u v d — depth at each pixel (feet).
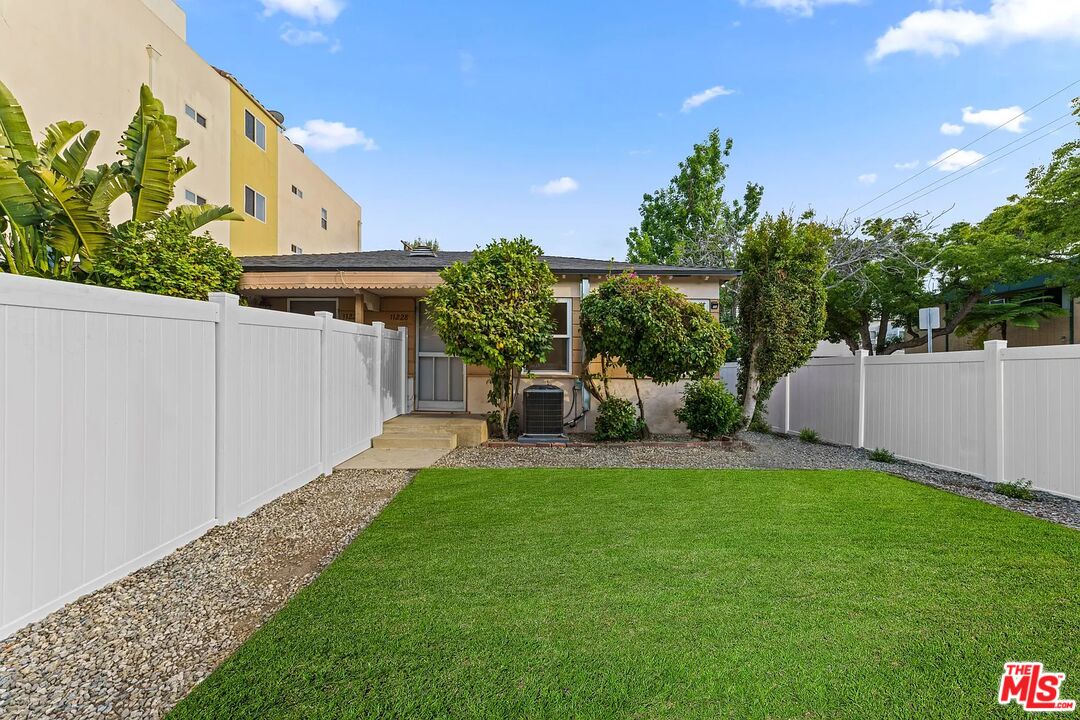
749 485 18.39
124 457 10.44
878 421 25.34
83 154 22.71
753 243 30.07
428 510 15.19
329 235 70.28
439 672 7.18
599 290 27.02
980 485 18.75
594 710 6.41
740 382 33.04
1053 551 11.91
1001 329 67.15
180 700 6.68
